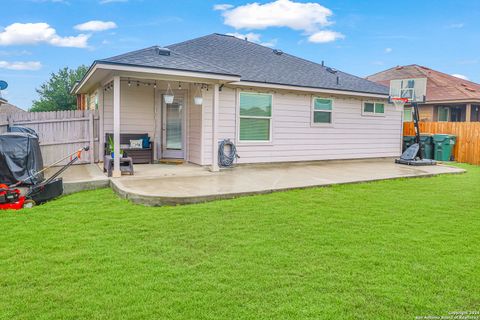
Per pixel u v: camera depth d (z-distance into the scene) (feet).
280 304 10.02
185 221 17.48
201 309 9.75
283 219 17.93
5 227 16.72
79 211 19.38
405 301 10.25
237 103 34.71
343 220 17.94
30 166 24.08
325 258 13.16
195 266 12.42
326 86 38.83
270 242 14.75
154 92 36.17
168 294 10.51
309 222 17.53
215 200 21.63
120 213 18.98
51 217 18.38
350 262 12.84
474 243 14.93
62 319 9.28
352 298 10.37
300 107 38.50
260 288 10.90
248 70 36.91
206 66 29.22
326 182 26.89
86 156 34.99
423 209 20.39
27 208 20.10
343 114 41.68
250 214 18.74
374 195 23.81
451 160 47.91
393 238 15.40
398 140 46.88
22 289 10.80
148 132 36.35
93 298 10.26
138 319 9.29
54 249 13.97
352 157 42.80
